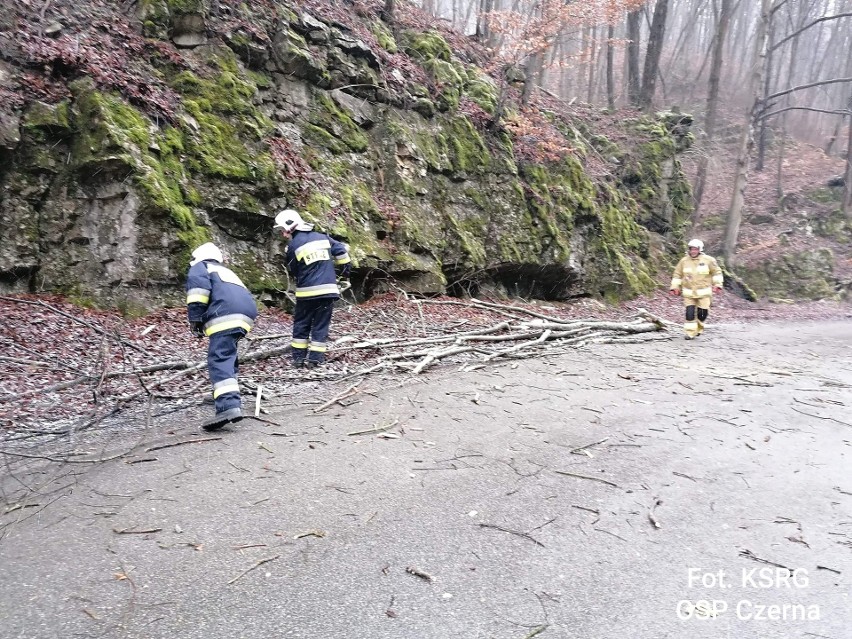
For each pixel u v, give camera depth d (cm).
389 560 270
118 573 255
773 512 332
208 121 905
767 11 2019
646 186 2011
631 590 252
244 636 215
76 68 804
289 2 1114
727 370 743
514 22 1414
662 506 337
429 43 1407
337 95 1134
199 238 838
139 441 419
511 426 478
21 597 235
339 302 968
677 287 1081
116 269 772
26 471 362
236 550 276
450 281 1222
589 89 2886
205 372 596
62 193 770
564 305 1440
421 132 1245
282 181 945
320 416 488
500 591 248
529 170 1469
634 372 709
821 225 2458
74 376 544
